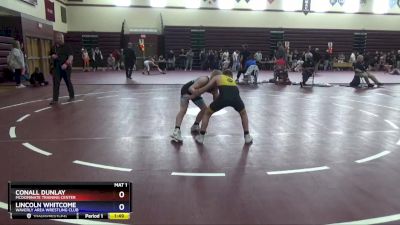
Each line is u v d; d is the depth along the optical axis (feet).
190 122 27.14
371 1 100.42
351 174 16.71
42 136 22.82
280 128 25.75
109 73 77.20
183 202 13.60
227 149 20.40
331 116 30.40
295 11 98.73
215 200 13.80
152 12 95.45
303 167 17.58
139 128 25.18
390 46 101.86
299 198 14.06
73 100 37.40
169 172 16.67
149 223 12.01
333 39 100.99
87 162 17.94
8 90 45.11
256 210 13.03
